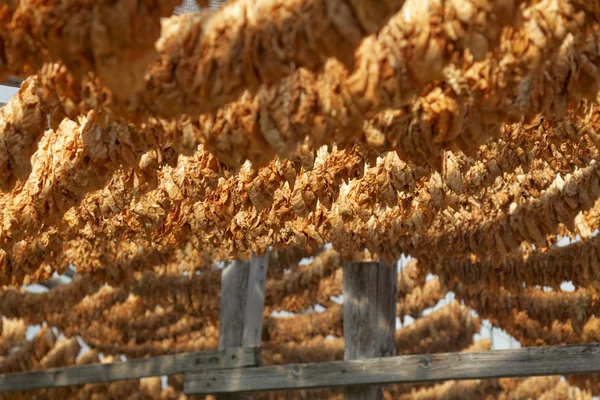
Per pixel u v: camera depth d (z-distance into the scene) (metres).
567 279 5.46
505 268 5.64
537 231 4.14
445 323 10.59
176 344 10.48
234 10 1.69
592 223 4.45
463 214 4.45
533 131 2.90
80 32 1.49
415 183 3.04
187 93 1.79
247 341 6.76
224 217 3.51
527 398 10.58
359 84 1.77
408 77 1.74
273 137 1.97
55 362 9.85
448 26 1.68
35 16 1.51
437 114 2.08
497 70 1.96
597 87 2.07
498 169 3.26
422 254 5.68
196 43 1.73
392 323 5.85
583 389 7.60
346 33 1.47
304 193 3.16
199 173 3.07
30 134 2.34
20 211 3.03
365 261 5.88
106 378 7.06
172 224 3.74
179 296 8.29
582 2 1.79
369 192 3.25
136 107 1.84
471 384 11.09
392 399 11.80
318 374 5.62
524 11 1.84
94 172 2.68
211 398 11.87
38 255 4.46
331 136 2.07
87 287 8.37
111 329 9.93
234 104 2.01
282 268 8.48
